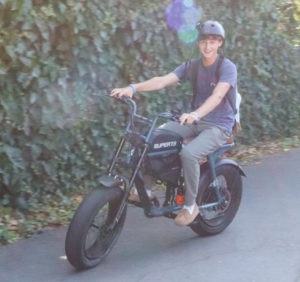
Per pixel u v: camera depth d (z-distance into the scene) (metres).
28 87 5.23
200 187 4.91
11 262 4.51
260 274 4.28
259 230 5.21
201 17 6.84
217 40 4.67
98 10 5.56
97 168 6.12
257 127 8.48
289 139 8.81
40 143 5.45
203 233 5.04
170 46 6.61
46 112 5.33
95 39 5.60
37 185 5.66
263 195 6.27
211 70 4.77
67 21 5.37
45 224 5.30
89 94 5.80
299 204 5.96
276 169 7.33
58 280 4.20
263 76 8.21
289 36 9.26
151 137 4.54
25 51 5.07
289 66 8.75
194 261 4.54
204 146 4.68
